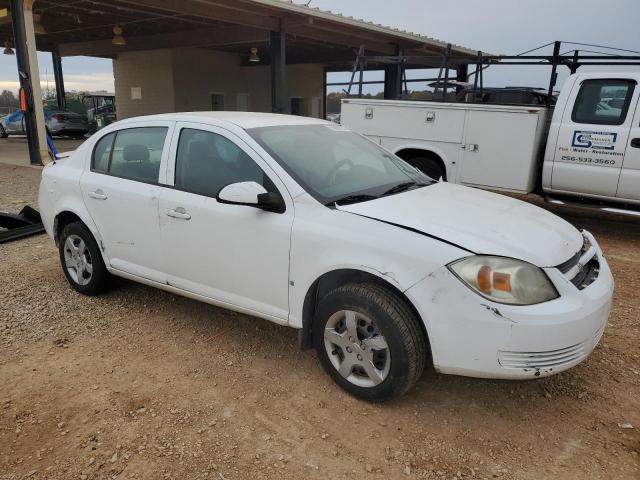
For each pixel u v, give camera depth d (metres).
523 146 7.47
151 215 4.09
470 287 2.81
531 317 2.76
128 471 2.72
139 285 5.16
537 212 3.68
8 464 2.76
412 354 2.99
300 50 22.17
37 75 12.46
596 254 3.47
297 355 3.85
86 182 4.60
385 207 3.33
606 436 2.99
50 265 5.74
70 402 3.28
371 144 4.54
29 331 4.19
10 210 8.34
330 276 3.31
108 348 3.95
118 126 4.54
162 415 3.16
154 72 21.47
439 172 8.36
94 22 17.39
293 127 4.08
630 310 4.66
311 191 3.42
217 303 3.90
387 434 3.00
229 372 3.62
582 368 3.69
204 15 13.59
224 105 23.28
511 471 2.73
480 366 2.84
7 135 24.08
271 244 3.44
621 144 6.80
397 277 2.95
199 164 3.90
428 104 8.15
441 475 2.70
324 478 2.68
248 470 2.73
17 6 12.18
